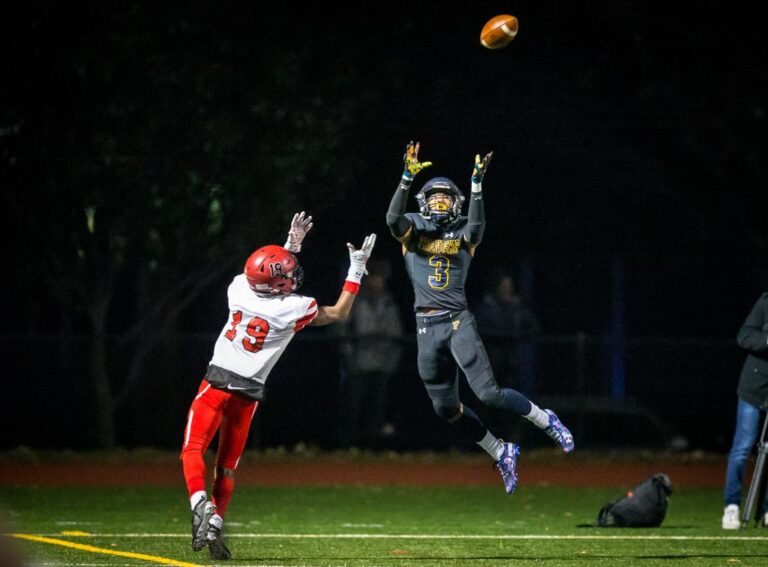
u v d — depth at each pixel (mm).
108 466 51750
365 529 32375
